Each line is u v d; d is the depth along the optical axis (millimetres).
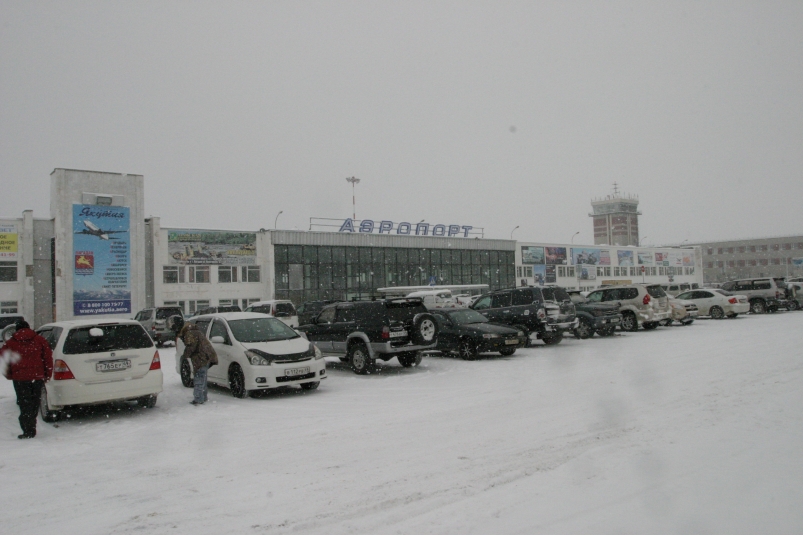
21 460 7008
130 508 5141
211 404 10414
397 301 13844
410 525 4520
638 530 4266
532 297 18203
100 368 9320
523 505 4855
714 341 17172
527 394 10031
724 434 6734
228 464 6477
